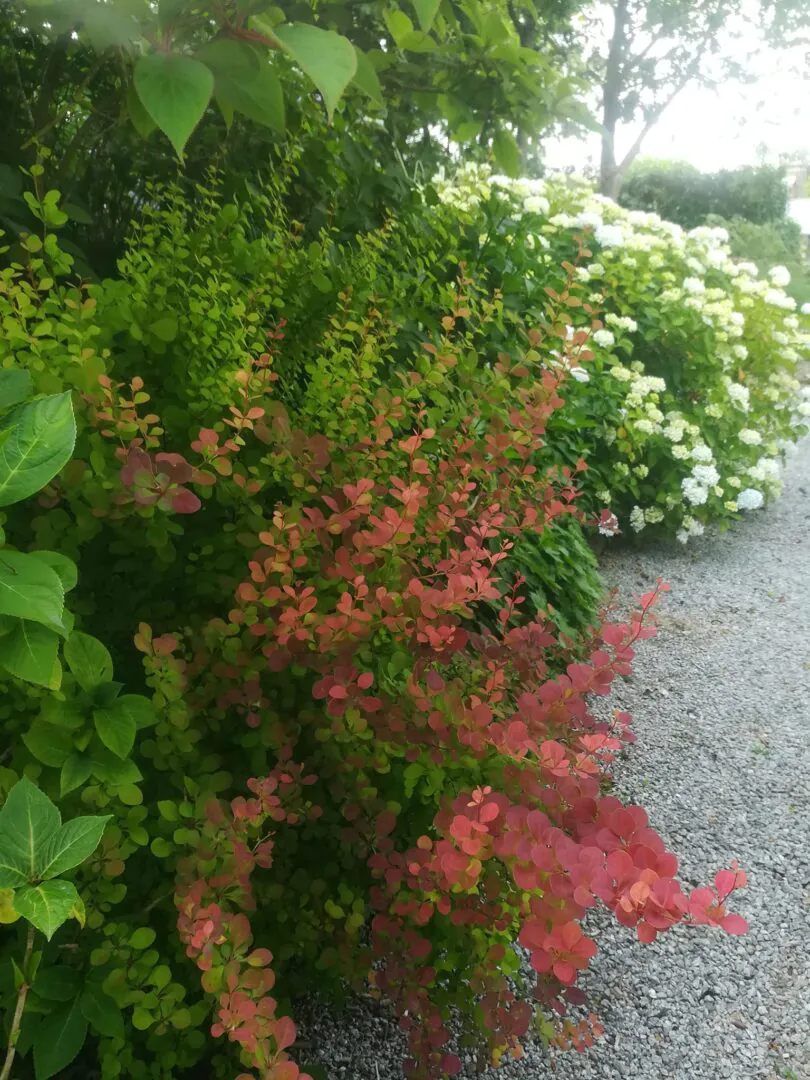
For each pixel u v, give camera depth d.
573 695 1.62
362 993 1.89
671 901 1.06
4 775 1.17
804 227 17.31
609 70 16.17
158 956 1.31
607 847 1.20
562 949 1.14
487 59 1.96
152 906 1.45
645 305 4.90
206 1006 1.32
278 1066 1.13
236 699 1.61
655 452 4.70
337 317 2.23
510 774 1.52
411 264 2.88
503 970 1.63
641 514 4.64
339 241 2.89
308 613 1.53
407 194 3.04
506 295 3.34
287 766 1.63
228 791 1.77
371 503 1.76
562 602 3.47
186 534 1.77
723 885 1.06
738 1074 1.92
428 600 1.55
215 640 1.58
